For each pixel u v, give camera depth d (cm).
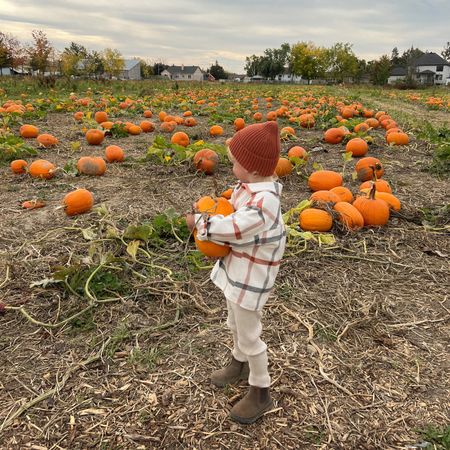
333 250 269
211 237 133
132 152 522
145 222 286
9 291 222
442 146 497
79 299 214
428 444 142
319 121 781
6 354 181
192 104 1111
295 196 359
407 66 5856
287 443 144
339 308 213
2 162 449
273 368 174
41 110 838
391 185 399
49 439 143
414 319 208
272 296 220
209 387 165
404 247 276
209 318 204
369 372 174
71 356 180
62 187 376
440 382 169
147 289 222
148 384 166
